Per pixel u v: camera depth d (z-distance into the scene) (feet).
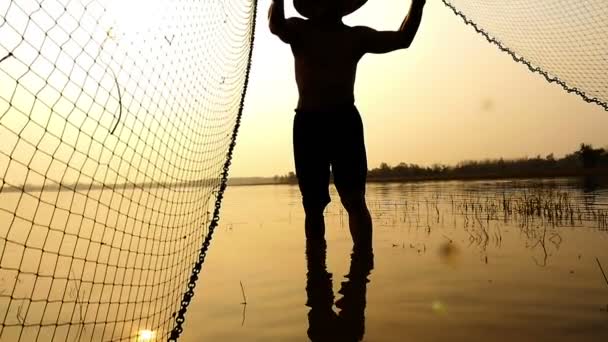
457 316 7.58
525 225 19.74
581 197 35.19
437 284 9.63
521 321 7.24
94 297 10.20
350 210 13.30
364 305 8.37
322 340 6.81
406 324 7.29
